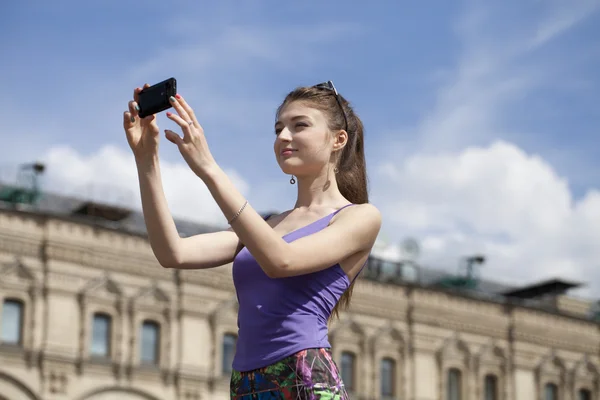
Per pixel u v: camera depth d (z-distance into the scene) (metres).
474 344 52.66
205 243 5.21
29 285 41.38
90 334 42.50
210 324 45.41
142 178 5.00
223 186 4.54
